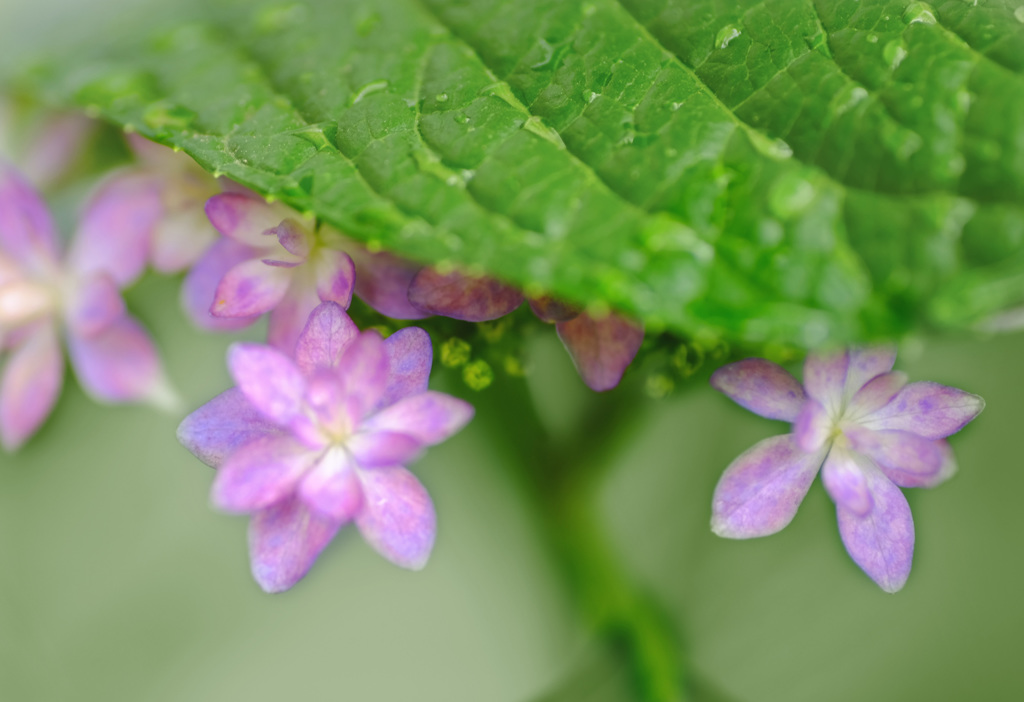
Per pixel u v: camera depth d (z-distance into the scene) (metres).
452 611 0.45
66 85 0.40
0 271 0.41
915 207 0.36
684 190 0.37
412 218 0.37
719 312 0.36
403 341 0.38
